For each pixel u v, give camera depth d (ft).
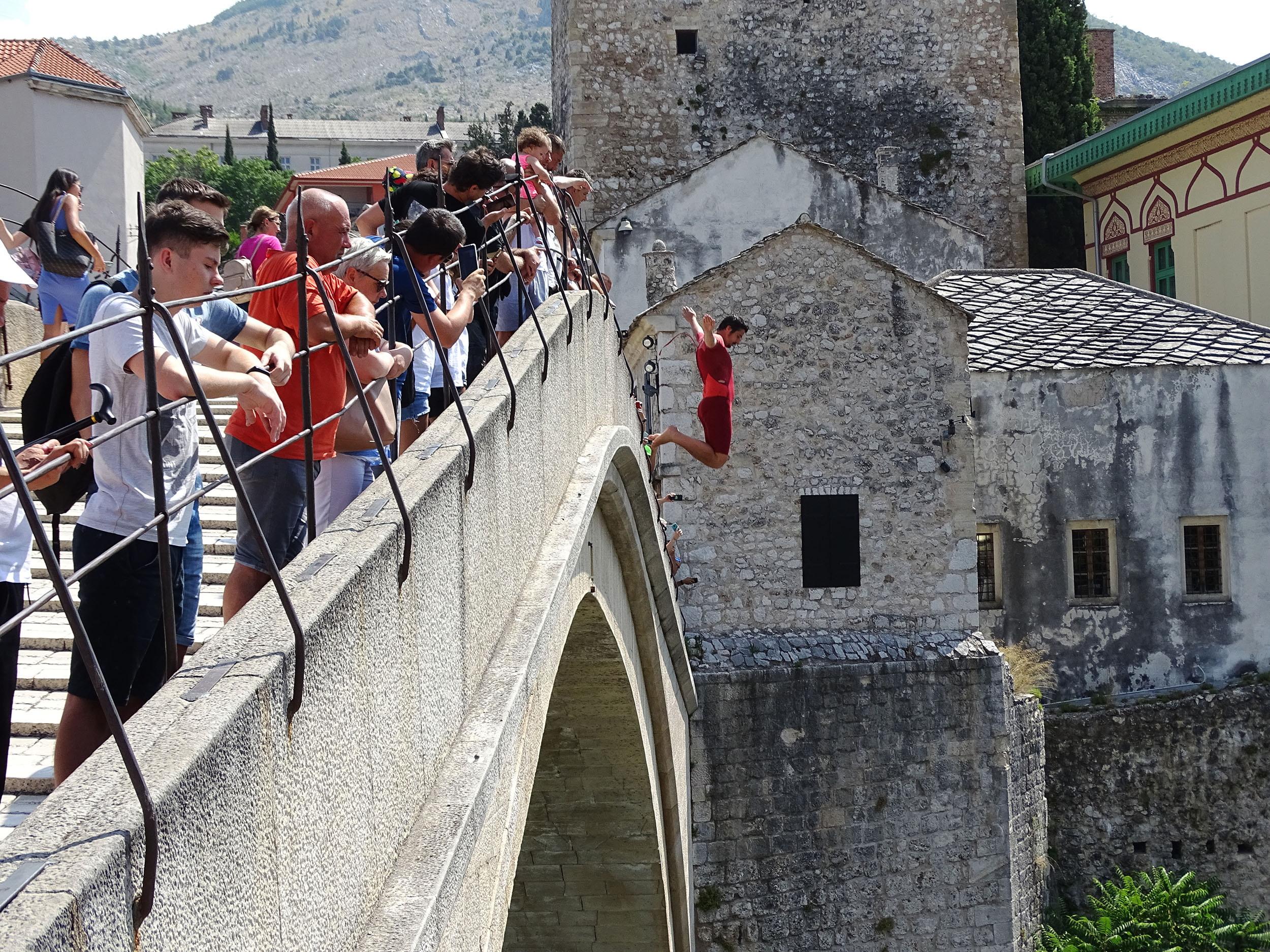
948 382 58.29
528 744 19.21
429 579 15.43
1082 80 115.44
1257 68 82.48
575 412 28.43
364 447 19.02
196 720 9.43
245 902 9.81
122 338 13.66
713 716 55.01
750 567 57.41
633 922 48.37
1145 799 66.64
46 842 7.85
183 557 15.46
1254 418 68.74
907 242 86.22
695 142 100.48
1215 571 69.31
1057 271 82.69
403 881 13.60
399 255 19.93
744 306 57.57
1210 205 91.04
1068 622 68.49
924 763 56.70
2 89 96.84
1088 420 68.39
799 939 55.52
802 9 100.78
